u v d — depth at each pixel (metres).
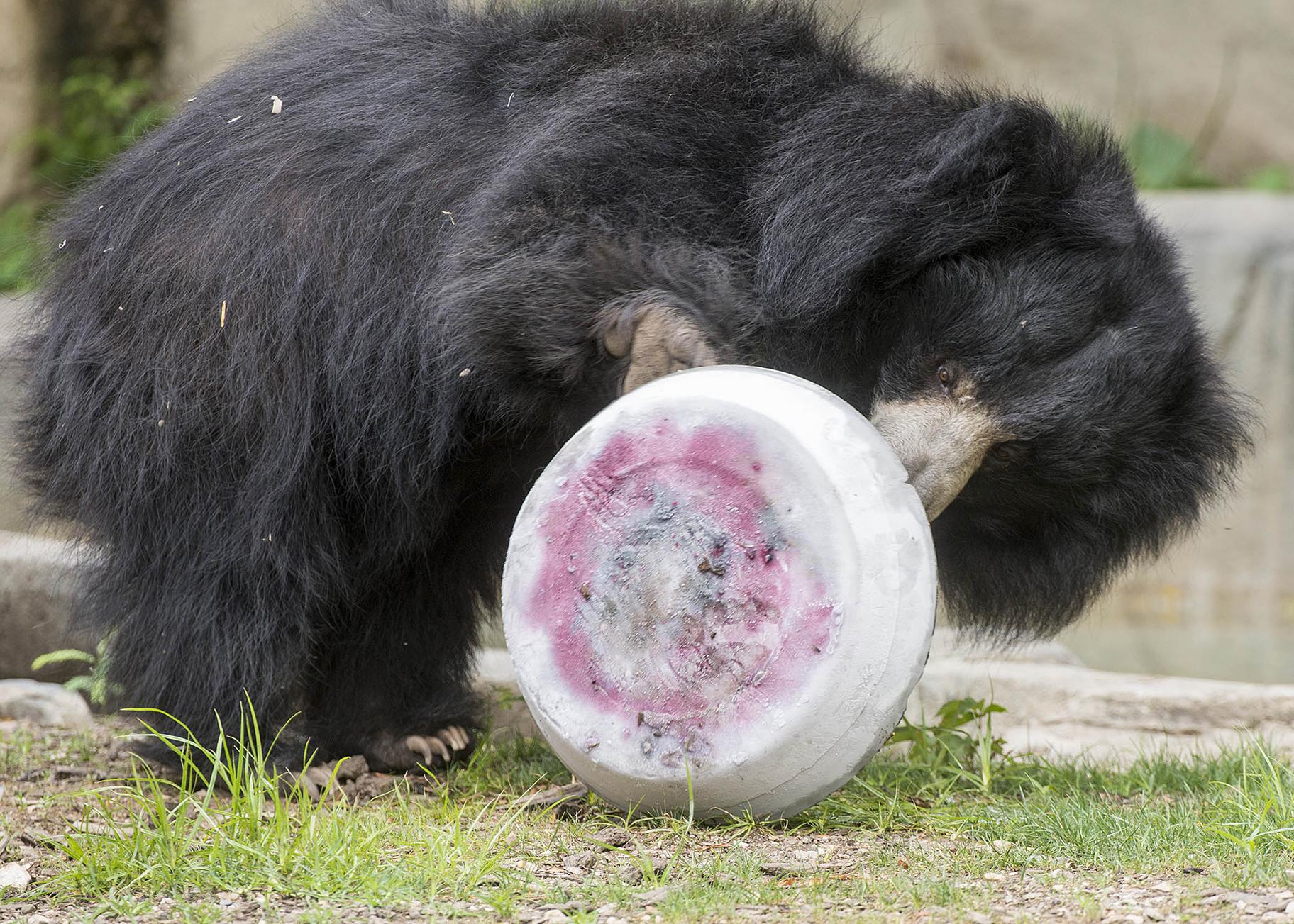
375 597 19.97
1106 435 16.88
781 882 13.00
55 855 14.07
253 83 19.39
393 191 18.16
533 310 16.22
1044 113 17.00
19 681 24.72
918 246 16.66
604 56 18.28
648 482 14.73
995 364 16.66
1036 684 23.98
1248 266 46.16
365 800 17.83
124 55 54.53
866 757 14.34
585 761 14.98
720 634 14.44
